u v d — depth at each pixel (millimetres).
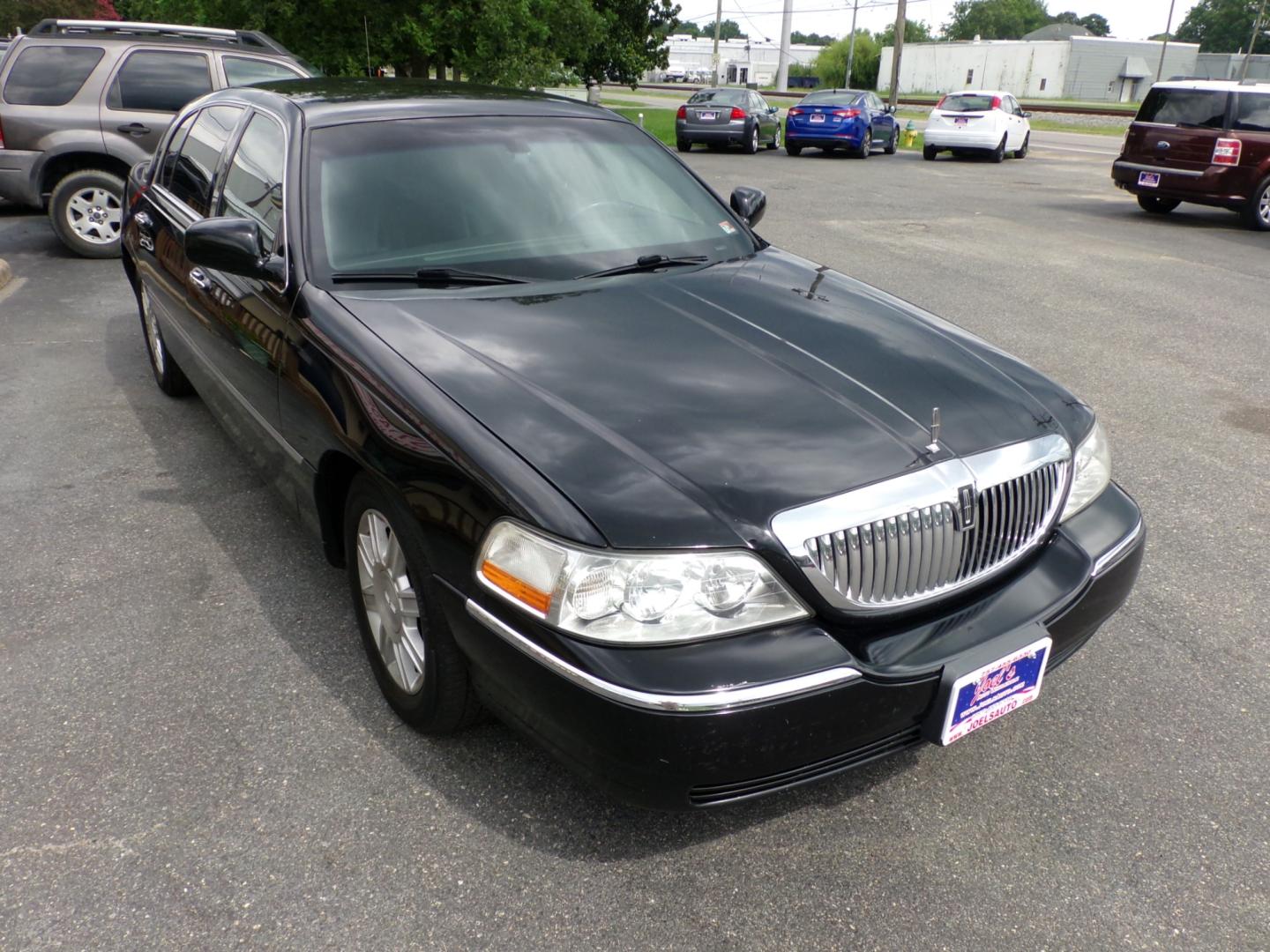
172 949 2131
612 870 2373
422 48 16359
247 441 3689
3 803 2531
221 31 9766
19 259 9016
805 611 2188
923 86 83625
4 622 3328
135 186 5332
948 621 2355
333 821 2498
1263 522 4285
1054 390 2916
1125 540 2711
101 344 6473
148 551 3820
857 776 2727
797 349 2801
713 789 2150
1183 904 2320
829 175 17984
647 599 2070
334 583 3621
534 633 2150
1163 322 7598
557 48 18922
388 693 2863
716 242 3658
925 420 2514
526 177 3521
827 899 2312
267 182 3492
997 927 2248
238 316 3465
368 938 2172
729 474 2238
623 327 2867
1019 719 2975
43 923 2186
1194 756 2820
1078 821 2574
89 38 8992
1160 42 77312
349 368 2736
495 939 2180
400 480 2463
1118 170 13453
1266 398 5887
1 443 4832
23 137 8820
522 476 2223
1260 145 12281
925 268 9375
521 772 2678
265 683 3037
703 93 23938
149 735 2795
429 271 3121
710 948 2176
